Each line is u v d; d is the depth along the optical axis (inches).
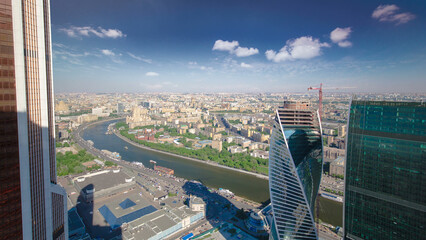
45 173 6067.9
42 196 5984.3
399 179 6628.9
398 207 6673.2
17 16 5027.1
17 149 5088.6
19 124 5108.3
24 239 5324.8
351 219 7687.0
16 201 5142.7
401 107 6560.0
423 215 6240.2
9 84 4938.5
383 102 6889.8
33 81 5610.2
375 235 7145.7
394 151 6707.7
